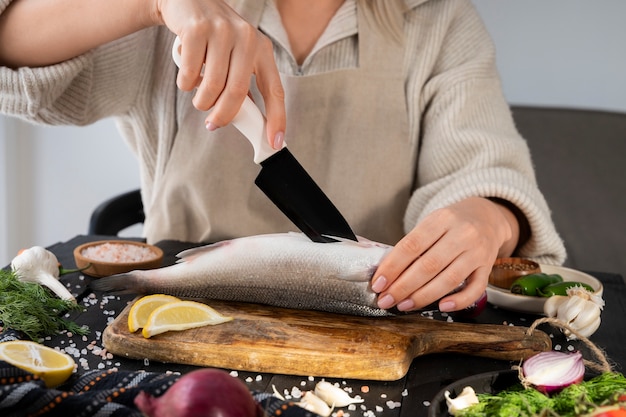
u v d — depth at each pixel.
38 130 2.77
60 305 1.12
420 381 0.99
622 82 2.48
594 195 2.21
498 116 1.56
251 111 1.09
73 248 1.46
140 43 1.54
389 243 1.58
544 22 2.47
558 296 1.19
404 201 1.58
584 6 2.44
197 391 0.71
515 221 1.37
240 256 1.13
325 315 1.12
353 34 1.55
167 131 1.62
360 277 1.09
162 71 1.60
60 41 1.31
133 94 1.59
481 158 1.45
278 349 0.99
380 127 1.56
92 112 1.51
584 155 2.24
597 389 0.87
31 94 1.31
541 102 2.55
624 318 1.25
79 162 2.82
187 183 1.56
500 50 2.53
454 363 1.05
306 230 1.14
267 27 1.54
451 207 1.16
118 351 1.01
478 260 1.09
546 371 0.90
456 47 1.60
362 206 1.56
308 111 1.54
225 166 1.55
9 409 0.78
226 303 1.15
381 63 1.55
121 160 2.80
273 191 1.12
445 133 1.51
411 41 1.58
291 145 1.54
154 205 1.61
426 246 1.08
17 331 1.02
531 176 1.51
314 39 1.59
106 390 0.83
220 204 1.56
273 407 0.82
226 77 1.05
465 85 1.54
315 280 1.11
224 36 1.05
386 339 1.03
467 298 1.09
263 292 1.13
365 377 0.98
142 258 1.34
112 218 1.87
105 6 1.26
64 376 0.89
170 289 1.15
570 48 2.48
